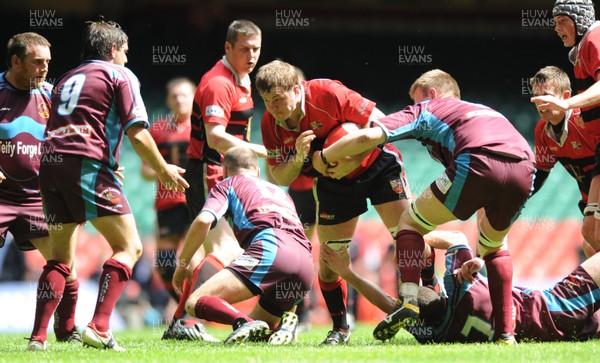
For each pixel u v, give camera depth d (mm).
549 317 18781
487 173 17562
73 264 21797
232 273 19578
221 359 14953
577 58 22250
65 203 18844
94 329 18062
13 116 22031
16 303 38125
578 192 57906
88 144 18438
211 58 67625
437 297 18672
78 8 67312
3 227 21906
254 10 69688
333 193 22703
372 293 20156
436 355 15234
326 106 21672
